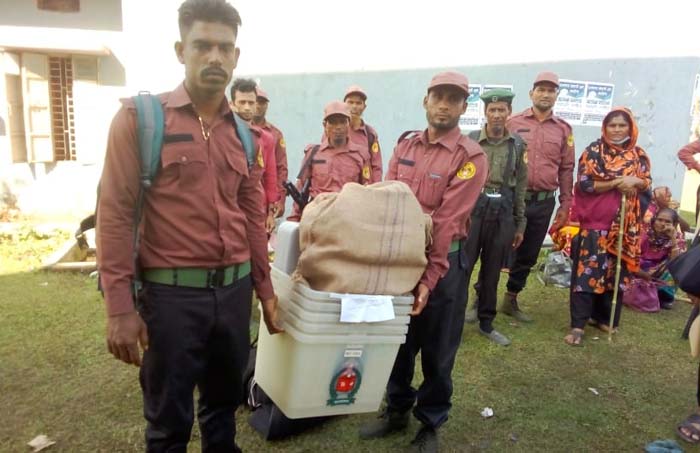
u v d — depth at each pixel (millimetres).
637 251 4379
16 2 7238
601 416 3273
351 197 2166
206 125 1924
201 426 2318
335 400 2328
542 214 4688
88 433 2822
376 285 2203
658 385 3703
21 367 3471
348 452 2789
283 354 2297
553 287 5812
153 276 1903
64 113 7523
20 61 7137
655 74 7410
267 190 4160
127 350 1795
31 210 7496
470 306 5098
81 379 3355
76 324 4145
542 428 3115
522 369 3850
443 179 2580
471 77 6887
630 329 4750
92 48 7113
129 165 1796
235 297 2031
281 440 2869
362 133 4996
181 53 1923
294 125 6766
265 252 2197
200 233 1892
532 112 4797
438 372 2684
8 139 7238
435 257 2438
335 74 6719
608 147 4324
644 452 2934
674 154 7668
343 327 2184
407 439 2930
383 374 2365
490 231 4125
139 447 2727
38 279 5148
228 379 2184
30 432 2814
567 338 4359
